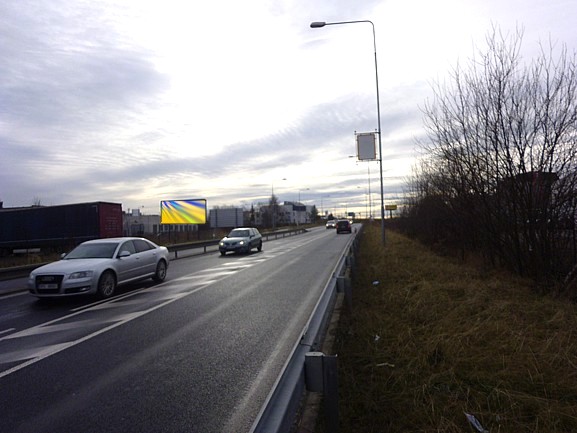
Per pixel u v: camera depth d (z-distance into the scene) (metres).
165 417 3.70
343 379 4.15
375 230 50.00
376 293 8.66
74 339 6.36
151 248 12.45
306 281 12.04
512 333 5.05
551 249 8.60
